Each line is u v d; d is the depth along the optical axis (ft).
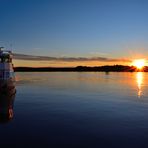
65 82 517.96
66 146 80.94
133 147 80.28
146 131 99.91
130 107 167.12
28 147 79.87
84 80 619.67
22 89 329.31
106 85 426.92
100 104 182.39
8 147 80.07
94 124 112.06
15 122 115.75
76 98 223.92
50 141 86.07
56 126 107.76
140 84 463.42
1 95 226.99
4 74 222.07
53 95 251.19
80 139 88.63
